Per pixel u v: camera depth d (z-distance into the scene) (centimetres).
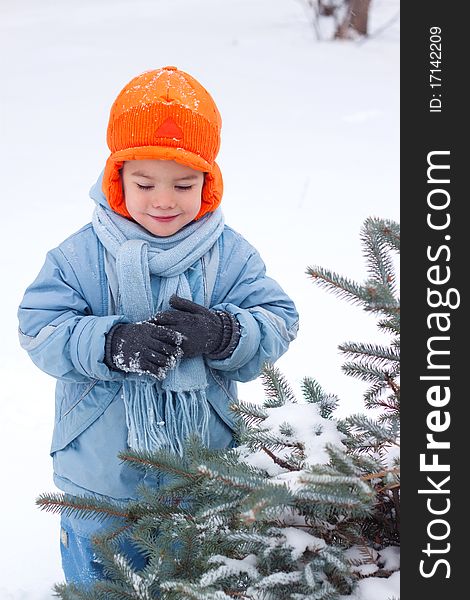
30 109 828
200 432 201
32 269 485
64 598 165
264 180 624
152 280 204
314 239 514
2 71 974
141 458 175
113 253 202
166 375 196
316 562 148
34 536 270
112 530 179
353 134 723
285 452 173
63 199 607
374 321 404
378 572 154
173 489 171
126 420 199
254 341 199
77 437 207
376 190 602
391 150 686
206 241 205
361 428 172
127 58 1002
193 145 193
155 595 167
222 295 210
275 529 152
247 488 151
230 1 1342
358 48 990
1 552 261
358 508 146
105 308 204
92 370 192
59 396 214
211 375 207
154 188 193
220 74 905
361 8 1016
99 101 854
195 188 196
